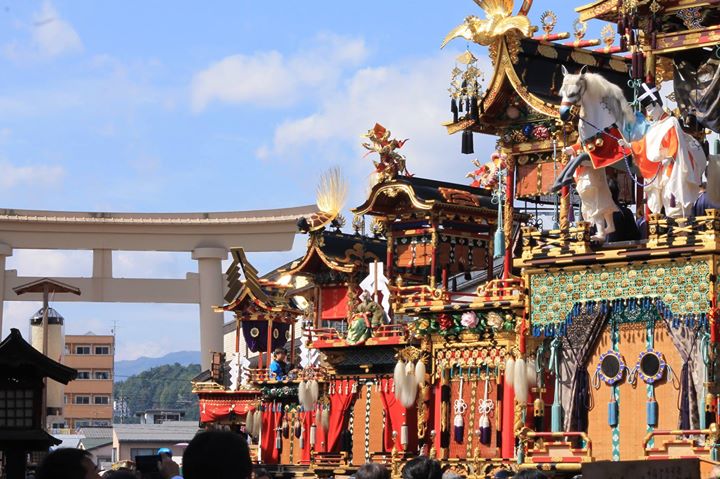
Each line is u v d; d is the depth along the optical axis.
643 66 46.03
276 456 69.06
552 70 53.72
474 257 63.50
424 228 62.09
